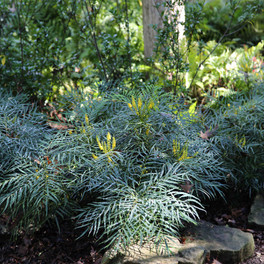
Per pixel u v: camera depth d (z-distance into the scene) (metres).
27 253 3.22
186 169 3.15
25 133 3.55
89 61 6.10
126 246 2.79
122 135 3.35
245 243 2.92
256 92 4.12
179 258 2.67
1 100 4.04
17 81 4.77
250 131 3.68
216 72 5.46
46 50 4.86
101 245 3.18
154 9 5.11
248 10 4.29
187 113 3.69
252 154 3.63
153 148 3.25
